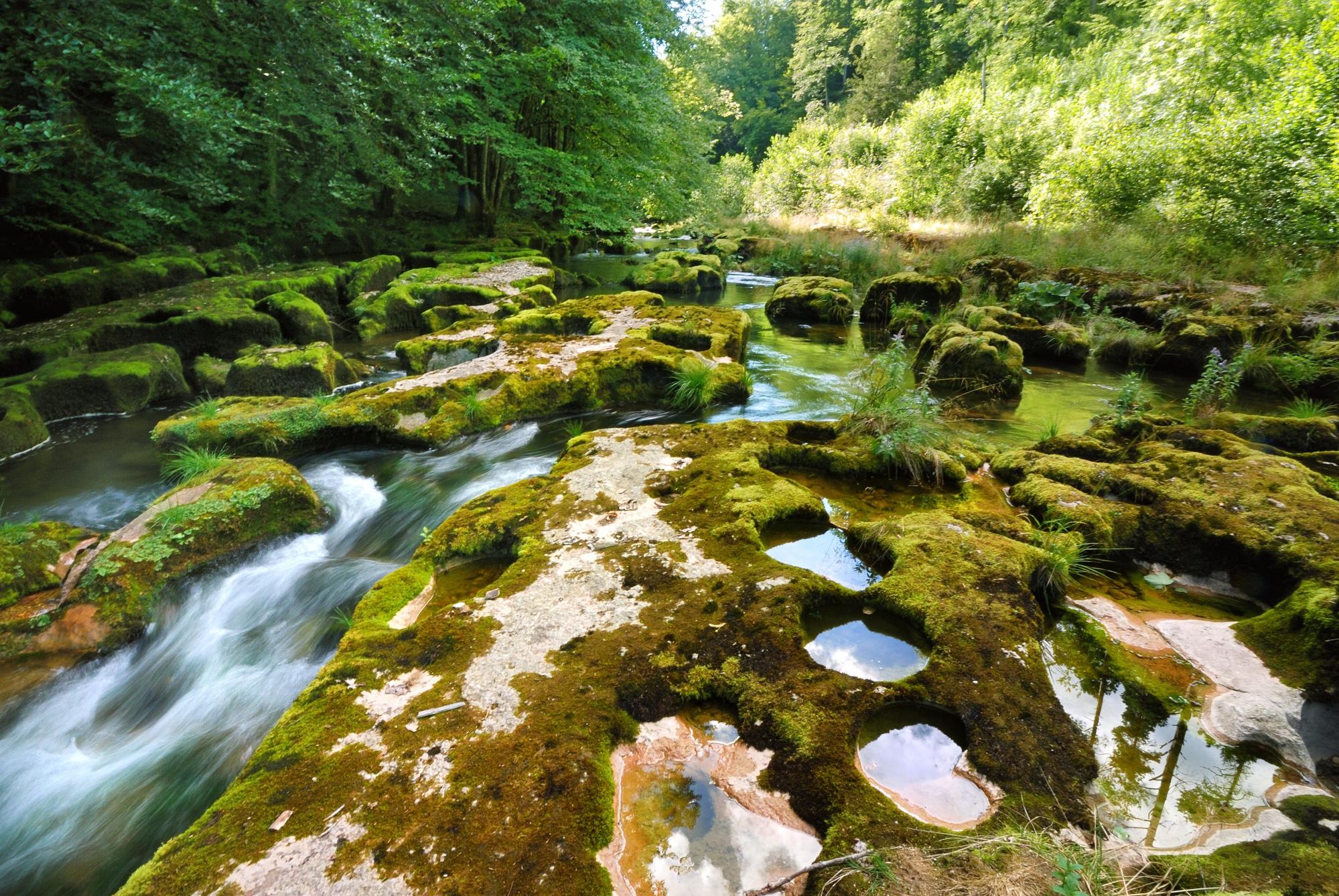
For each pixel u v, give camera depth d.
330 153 13.27
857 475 4.99
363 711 2.52
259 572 4.16
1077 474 4.58
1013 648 2.81
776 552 3.82
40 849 2.43
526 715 2.46
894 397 5.90
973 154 20.00
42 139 6.89
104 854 2.40
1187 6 17.22
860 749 2.37
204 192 9.80
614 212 17.44
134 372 7.09
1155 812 2.13
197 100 7.79
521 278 13.03
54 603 3.62
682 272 15.39
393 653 2.86
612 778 2.25
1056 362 9.05
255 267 12.48
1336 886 1.84
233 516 4.26
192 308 8.95
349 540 4.68
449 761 2.27
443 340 8.38
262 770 2.28
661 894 1.88
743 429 5.42
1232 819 2.11
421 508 4.99
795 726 2.41
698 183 20.41
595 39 16.08
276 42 9.42
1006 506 4.45
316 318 9.45
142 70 7.84
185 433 5.88
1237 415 5.97
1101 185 14.03
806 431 5.61
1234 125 11.35
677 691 2.62
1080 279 11.08
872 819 2.04
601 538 3.76
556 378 7.03
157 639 3.63
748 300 14.52
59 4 7.54
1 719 3.06
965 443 5.64
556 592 3.25
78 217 10.88
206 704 3.12
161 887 1.88
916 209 21.28
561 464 4.91
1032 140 17.86
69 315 8.72
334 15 9.16
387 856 1.94
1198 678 2.81
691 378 6.95
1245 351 7.58
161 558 3.88
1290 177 10.57
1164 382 8.05
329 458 6.06
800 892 1.86
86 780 2.71
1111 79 19.22
